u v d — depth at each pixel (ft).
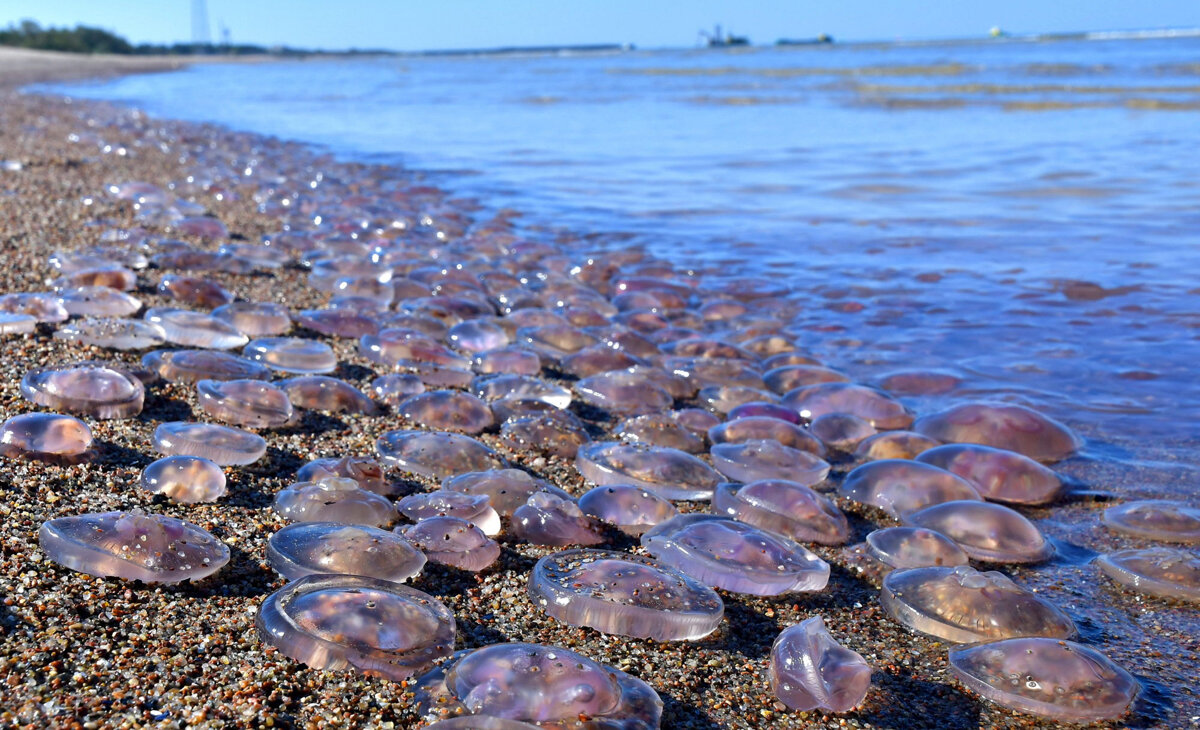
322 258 8.14
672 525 4.19
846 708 3.43
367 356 5.93
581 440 5.07
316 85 48.65
